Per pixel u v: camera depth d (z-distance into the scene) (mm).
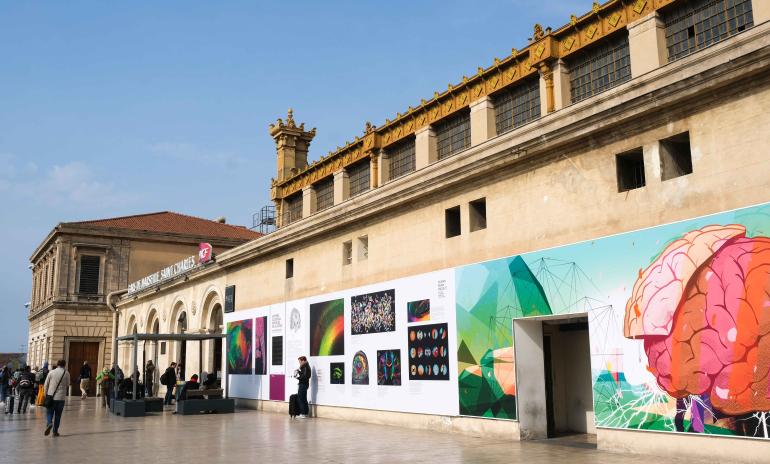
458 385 16250
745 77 11000
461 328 16297
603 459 11516
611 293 12750
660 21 14922
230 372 29094
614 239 12812
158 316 40750
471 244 16438
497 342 15195
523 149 14750
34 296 60844
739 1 13539
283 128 32438
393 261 19234
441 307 17047
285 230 24797
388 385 18734
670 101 11922
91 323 49469
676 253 11719
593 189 13500
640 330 12148
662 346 11742
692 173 11758
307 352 23141
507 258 15164
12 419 23797
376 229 20219
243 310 28516
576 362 15797
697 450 11086
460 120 20906
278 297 25688
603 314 12852
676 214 11922
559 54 17109
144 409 24438
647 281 12125
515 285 14859
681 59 11797
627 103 12562
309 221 23219
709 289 11141
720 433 10773
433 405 17016
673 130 12164
